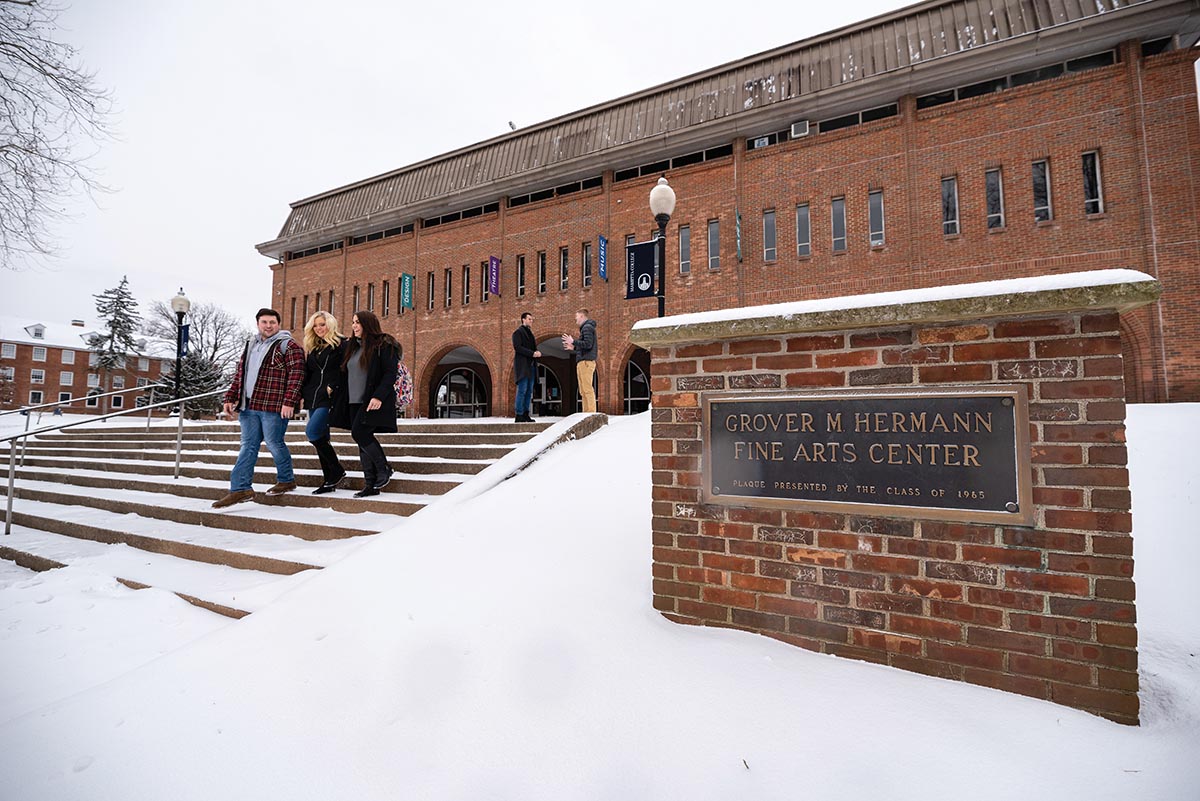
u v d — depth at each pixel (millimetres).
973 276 13500
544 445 5609
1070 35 12586
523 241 19891
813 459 2275
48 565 4562
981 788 1595
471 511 4086
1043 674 1897
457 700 2074
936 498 2062
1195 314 11633
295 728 2021
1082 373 1910
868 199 14750
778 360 2367
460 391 26109
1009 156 13398
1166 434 5434
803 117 15500
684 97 17844
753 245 15961
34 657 2910
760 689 2016
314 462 6527
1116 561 1831
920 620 2066
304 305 25188
